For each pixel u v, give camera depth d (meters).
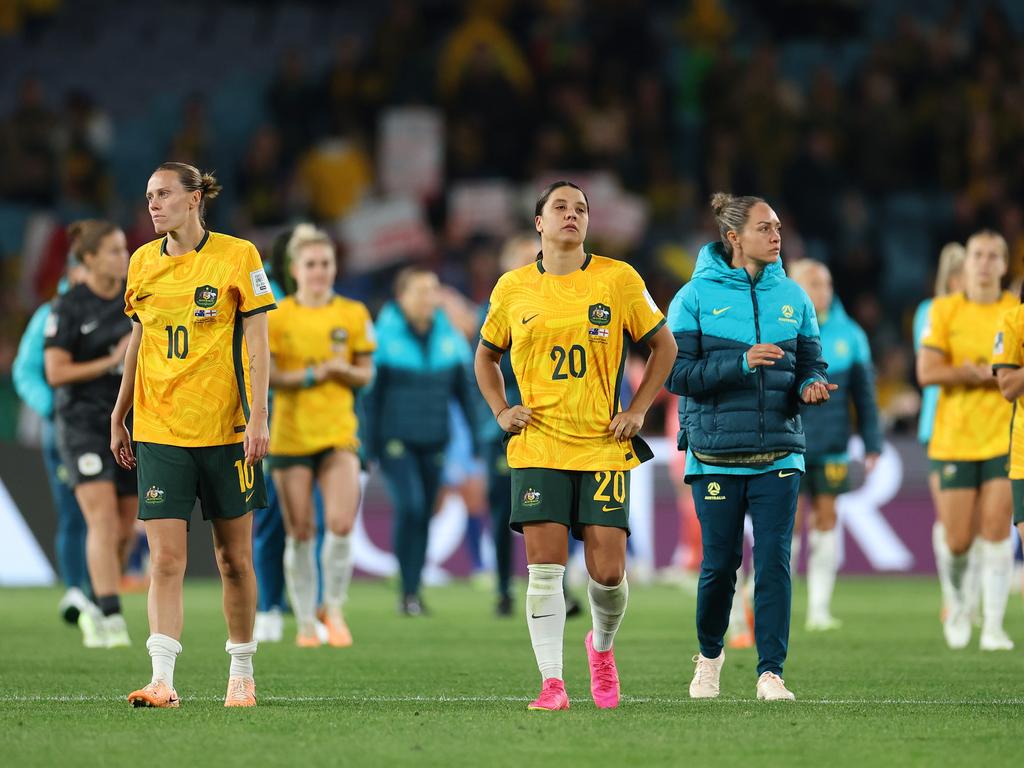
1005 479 34.28
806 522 58.97
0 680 27.27
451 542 58.56
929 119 82.62
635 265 75.69
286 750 18.58
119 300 32.56
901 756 18.33
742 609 34.78
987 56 85.88
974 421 34.53
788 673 28.95
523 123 81.25
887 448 59.47
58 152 80.88
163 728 20.41
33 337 35.41
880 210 81.62
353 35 94.06
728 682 27.20
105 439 32.69
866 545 58.69
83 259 32.31
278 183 79.69
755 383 23.98
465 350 44.09
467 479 56.31
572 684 26.89
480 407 43.97
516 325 22.67
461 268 74.50
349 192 79.19
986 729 20.64
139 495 22.58
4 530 56.31
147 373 22.48
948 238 79.06
